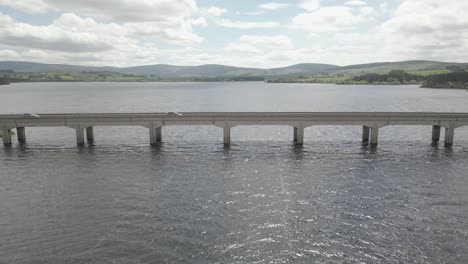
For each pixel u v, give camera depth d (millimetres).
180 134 69375
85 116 56500
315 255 22344
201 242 23828
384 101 160250
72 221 27172
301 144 57469
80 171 41219
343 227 26188
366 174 39906
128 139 63344
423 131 72312
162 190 34219
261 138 65000
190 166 43500
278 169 42156
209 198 31984
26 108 127375
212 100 171250
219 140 62625
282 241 24031
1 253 22438
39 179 38031
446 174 39812
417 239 24375
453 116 55469
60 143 59375
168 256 22109
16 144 58156
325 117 56062
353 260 21781
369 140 61094
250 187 35156
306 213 28656
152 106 136125
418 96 193000
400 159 47219
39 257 22000
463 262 21562
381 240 24234
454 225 26516
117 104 143875
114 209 29500
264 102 159875
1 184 36281
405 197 32375
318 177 38688
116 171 41156
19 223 26828
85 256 22125
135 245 23453
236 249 22953
